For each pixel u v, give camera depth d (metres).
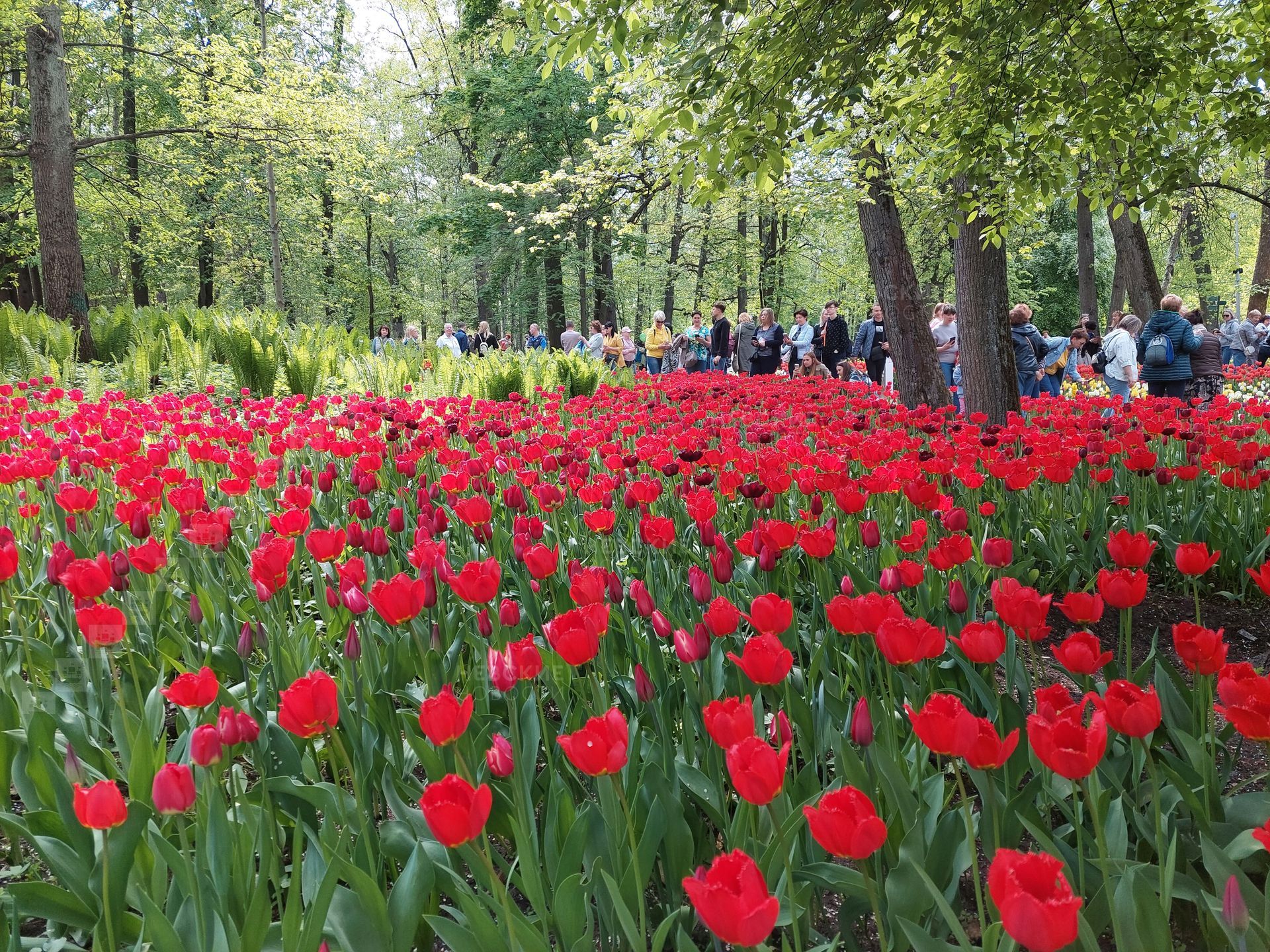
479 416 7.84
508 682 1.76
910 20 4.76
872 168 7.36
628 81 8.23
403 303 36.53
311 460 6.29
